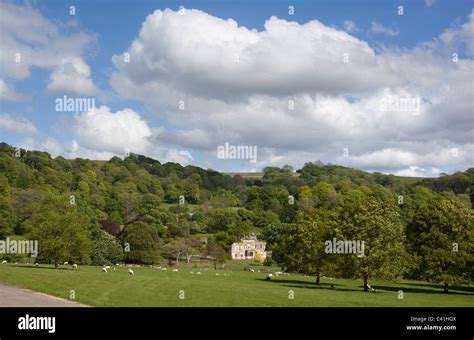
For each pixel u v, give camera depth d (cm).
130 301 3850
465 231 7125
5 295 3997
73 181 19000
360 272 6644
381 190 17550
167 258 14188
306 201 18725
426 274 7069
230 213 19662
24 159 18838
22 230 12525
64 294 4094
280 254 13412
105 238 12375
